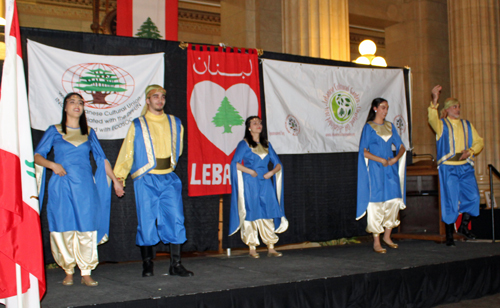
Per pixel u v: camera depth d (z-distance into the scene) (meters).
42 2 10.42
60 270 4.38
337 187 5.72
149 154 3.89
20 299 2.72
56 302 3.07
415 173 5.88
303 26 6.89
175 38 7.32
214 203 4.93
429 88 9.44
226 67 5.02
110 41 4.52
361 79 5.86
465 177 5.49
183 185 4.79
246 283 3.53
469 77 8.24
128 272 4.23
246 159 4.81
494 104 8.20
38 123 4.14
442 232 5.63
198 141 4.81
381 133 5.14
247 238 4.86
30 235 2.77
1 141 2.68
